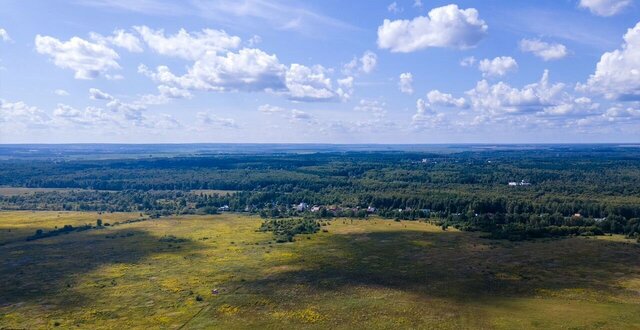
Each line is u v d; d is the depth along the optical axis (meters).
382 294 121.38
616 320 102.12
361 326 100.25
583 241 179.25
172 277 137.50
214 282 132.38
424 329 98.31
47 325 103.50
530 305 112.75
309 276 137.62
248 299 118.00
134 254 165.88
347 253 165.38
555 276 136.25
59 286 130.25
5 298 120.94
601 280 132.25
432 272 141.25
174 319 106.00
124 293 123.88
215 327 101.06
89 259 159.12
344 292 123.12
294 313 108.25
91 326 102.69
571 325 99.62
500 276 136.62
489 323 101.31
